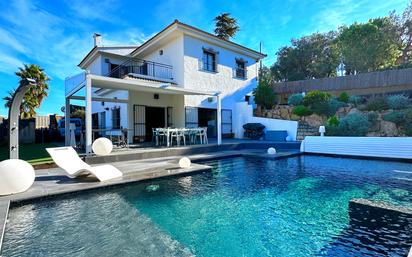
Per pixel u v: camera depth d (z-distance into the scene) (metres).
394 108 13.05
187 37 15.09
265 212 4.48
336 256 2.96
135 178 6.24
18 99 6.33
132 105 14.34
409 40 27.97
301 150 11.98
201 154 11.12
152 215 4.39
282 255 3.04
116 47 18.75
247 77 19.95
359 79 18.61
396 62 28.19
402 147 9.35
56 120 24.34
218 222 4.07
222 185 6.35
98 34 20.23
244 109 18.03
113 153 9.12
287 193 5.61
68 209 4.63
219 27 27.98
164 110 16.02
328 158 10.64
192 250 3.17
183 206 4.84
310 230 3.71
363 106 14.21
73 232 3.68
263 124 16.73
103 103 19.31
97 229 3.79
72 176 6.32
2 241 3.13
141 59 18.55
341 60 29.52
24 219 4.14
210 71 16.62
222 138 17.48
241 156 11.20
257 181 6.74
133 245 3.30
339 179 6.84
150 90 12.89
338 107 14.95
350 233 3.58
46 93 25.64
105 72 17.64
